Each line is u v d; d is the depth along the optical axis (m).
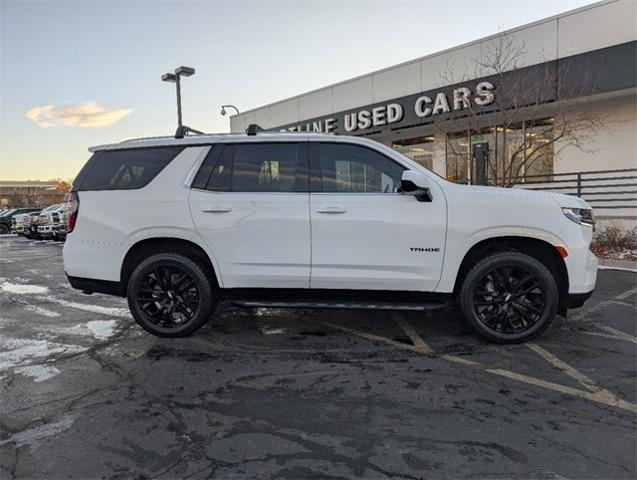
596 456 2.62
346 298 4.55
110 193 4.78
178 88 16.72
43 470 2.55
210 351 4.46
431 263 4.35
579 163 12.56
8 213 32.44
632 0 10.35
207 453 2.71
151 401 3.41
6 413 3.23
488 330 4.43
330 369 3.96
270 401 3.38
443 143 16.08
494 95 11.95
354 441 2.82
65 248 4.89
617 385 3.55
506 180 11.99
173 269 4.77
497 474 2.47
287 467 2.56
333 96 17.94
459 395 3.42
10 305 6.69
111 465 2.60
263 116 21.53
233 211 4.53
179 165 4.73
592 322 5.12
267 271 4.53
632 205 11.48
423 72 14.73
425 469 2.52
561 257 4.28
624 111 11.68
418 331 4.99
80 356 4.39
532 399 3.34
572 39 11.33
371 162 4.53
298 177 4.57
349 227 4.39
